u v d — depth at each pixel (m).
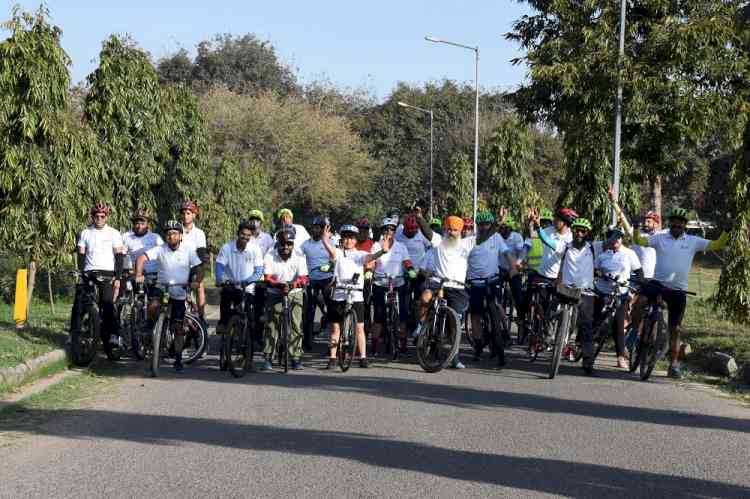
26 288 13.49
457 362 11.85
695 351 12.91
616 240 12.12
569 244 11.54
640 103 18.81
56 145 14.51
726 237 11.07
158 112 18.95
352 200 66.31
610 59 18.92
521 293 14.31
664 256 11.16
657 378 11.22
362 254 11.68
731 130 20.22
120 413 8.40
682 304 11.23
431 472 6.25
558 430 7.75
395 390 9.89
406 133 75.94
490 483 5.98
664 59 19.59
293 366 11.69
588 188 20.23
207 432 7.54
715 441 7.42
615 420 8.27
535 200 38.41
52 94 14.38
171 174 24.00
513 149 38.34
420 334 11.52
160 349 11.04
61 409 8.59
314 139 57.16
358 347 12.28
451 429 7.73
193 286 11.30
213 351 13.70
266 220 45.62
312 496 5.64
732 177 13.27
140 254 11.40
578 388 10.25
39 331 12.69
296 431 7.59
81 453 6.79
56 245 14.86
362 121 76.69
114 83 17.75
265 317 11.64
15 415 8.25
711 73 19.67
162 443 7.12
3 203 14.52
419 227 14.42
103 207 11.98
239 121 54.47
